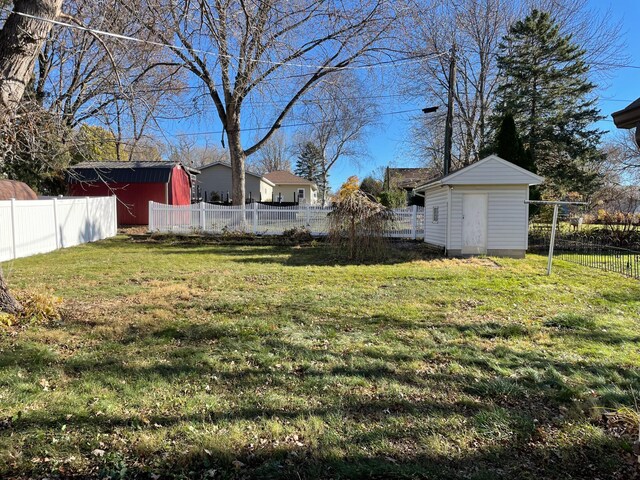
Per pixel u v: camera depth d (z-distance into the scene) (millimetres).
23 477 2156
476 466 2326
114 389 3180
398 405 3020
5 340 4156
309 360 3832
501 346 4266
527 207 11711
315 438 2566
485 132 22281
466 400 3102
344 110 19859
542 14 19203
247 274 8430
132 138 9234
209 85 14391
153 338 4344
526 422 2777
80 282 7418
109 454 2354
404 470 2248
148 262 10078
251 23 9648
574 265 10039
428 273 8617
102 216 15312
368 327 4871
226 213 16625
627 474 2293
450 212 11836
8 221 10180
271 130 18672
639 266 9641
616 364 3812
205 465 2289
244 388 3248
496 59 20703
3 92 4422
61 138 8047
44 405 2891
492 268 9484
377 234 10758
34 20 4520
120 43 6855
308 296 6414
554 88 19469
